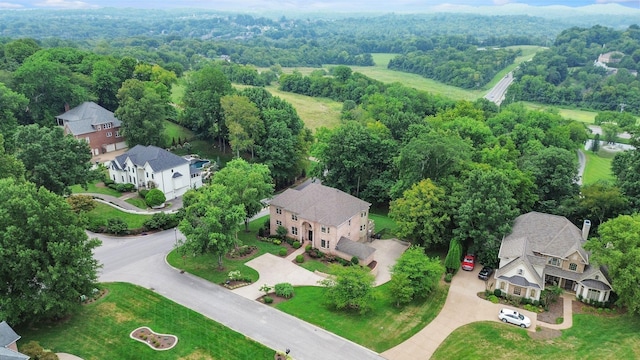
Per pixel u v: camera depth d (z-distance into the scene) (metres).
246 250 64.56
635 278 47.12
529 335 47.34
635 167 66.75
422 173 71.81
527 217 62.12
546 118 121.12
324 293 52.59
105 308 50.03
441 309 52.06
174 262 60.75
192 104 107.56
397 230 65.94
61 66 106.19
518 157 94.88
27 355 39.00
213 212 56.16
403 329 48.31
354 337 46.69
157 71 117.81
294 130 98.56
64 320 47.56
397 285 51.69
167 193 82.62
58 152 69.00
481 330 48.12
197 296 53.19
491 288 56.31
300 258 62.09
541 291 53.09
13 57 122.00
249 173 70.62
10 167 60.53
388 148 83.81
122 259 61.19
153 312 49.69
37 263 43.03
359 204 68.62
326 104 169.88
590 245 52.03
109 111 105.00
